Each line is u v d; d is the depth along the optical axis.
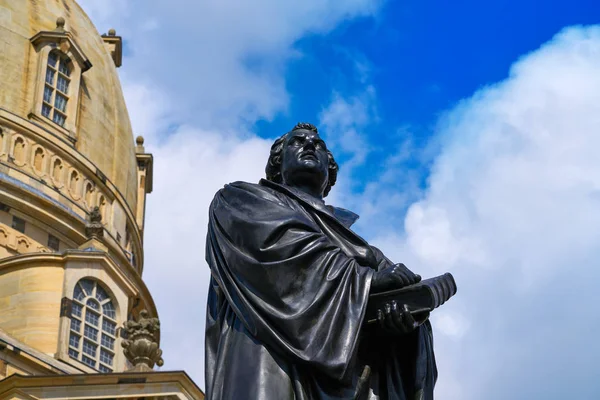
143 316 39.31
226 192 4.74
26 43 54.47
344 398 4.25
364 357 4.48
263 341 4.30
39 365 43.06
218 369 4.45
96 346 46.53
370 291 4.42
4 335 42.69
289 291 4.30
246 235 4.43
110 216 53.59
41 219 49.88
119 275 48.12
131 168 58.28
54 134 52.62
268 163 5.27
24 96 52.94
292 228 4.44
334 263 4.38
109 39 66.75
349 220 5.00
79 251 47.12
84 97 56.22
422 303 4.38
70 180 52.19
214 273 4.55
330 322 4.25
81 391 36.12
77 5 61.00
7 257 46.47
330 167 5.39
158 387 36.88
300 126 5.20
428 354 4.59
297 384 4.21
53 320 45.38
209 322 4.75
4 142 50.62
